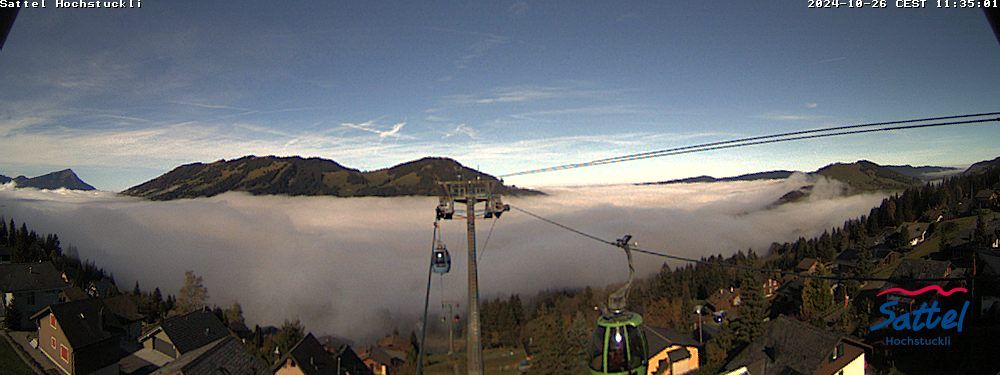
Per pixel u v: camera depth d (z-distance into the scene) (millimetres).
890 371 32344
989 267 35125
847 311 47312
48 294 41719
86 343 34906
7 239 62625
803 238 111812
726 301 72312
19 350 36000
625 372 6859
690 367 45344
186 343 43312
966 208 69750
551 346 35781
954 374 29656
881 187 148875
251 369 24031
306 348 47594
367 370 55062
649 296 86312
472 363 7793
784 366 33438
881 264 63531
